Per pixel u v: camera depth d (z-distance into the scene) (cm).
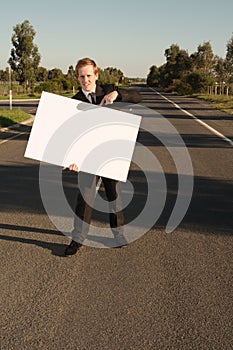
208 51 8325
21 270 443
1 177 902
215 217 627
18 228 573
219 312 364
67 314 360
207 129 1845
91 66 453
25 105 3766
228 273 439
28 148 447
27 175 921
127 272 441
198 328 341
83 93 462
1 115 2269
